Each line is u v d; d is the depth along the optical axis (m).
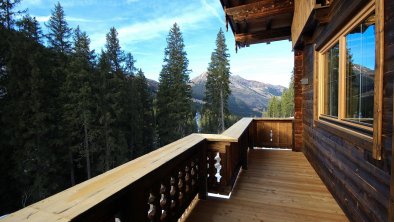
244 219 2.24
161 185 1.75
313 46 3.62
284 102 34.84
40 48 14.35
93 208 0.90
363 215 1.85
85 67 16.22
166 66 23.48
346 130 2.21
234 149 3.35
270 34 5.25
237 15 4.26
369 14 1.78
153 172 1.48
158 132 23.39
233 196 2.81
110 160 16.70
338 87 2.51
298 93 5.12
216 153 2.80
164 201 1.82
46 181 12.78
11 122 12.22
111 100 17.89
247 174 3.70
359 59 2.05
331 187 2.82
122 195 1.17
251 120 5.35
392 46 1.37
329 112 3.07
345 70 2.38
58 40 18.30
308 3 2.87
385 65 1.45
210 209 2.46
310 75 4.02
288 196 2.80
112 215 1.14
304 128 4.81
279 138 5.68
